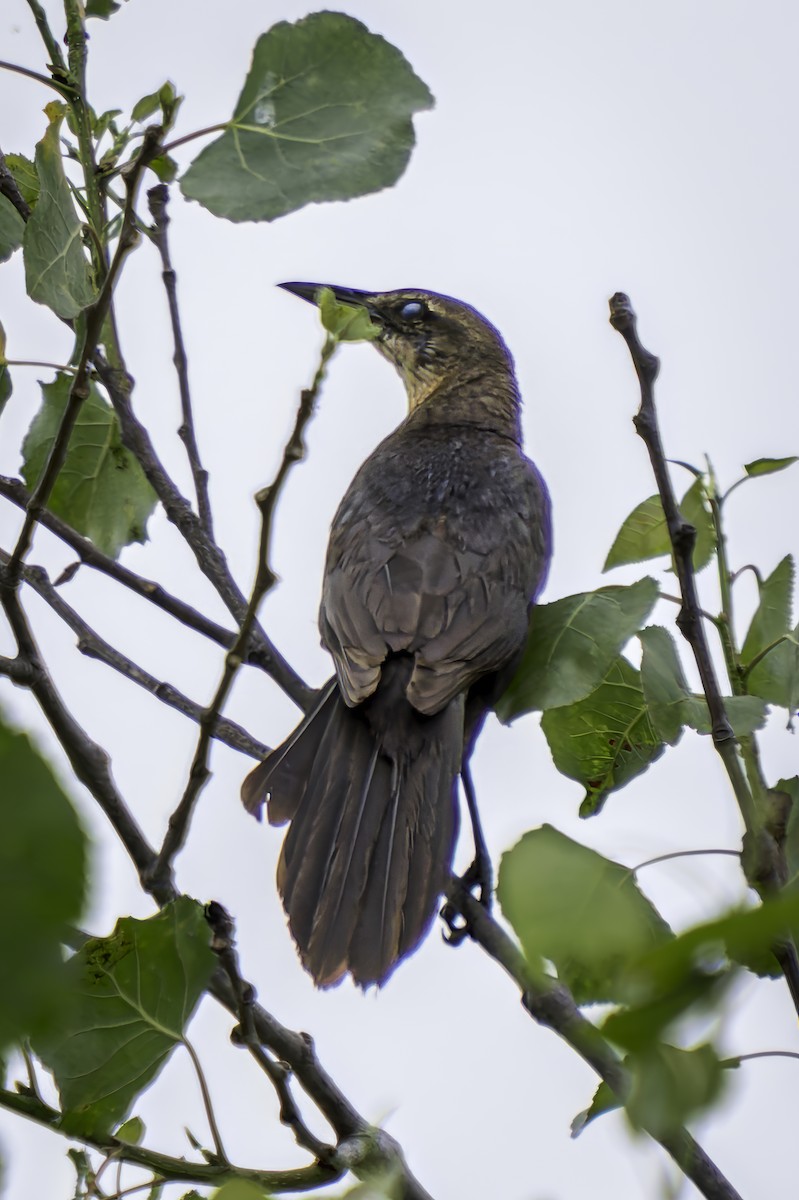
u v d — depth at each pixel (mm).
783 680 7398
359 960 7902
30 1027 2477
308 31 6703
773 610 7496
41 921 2420
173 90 6512
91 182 8219
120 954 6031
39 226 6797
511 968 7840
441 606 9469
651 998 2658
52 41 8203
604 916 3586
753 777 6852
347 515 10461
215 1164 6008
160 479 9164
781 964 5559
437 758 8852
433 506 10336
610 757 8141
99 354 9188
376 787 8680
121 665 8766
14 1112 6043
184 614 9031
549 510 11023
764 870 5508
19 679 6859
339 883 8219
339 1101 6707
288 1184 6039
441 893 8219
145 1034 6074
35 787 2416
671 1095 3234
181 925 6090
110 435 10039
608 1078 5633
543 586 10758
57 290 6867
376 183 6684
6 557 8898
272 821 8555
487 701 9516
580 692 7660
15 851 2412
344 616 9523
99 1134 5984
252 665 9180
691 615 6512
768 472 7707
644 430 6715
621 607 7707
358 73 6734
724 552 7602
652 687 7160
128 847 6844
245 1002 6098
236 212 6621
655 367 6750
